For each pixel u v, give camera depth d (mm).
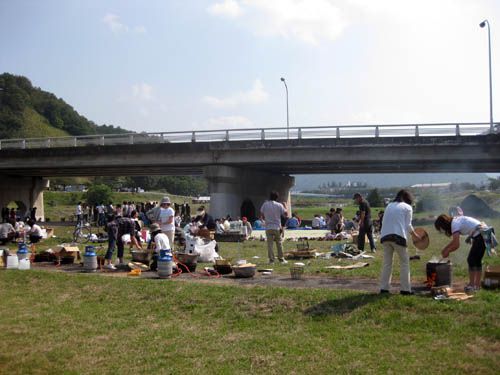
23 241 22219
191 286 11203
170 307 10094
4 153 46031
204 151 39406
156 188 130875
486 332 7594
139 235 20234
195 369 6980
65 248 16359
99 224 35969
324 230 28844
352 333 8031
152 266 14391
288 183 51844
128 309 10227
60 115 164500
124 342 8258
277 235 15133
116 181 135000
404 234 9352
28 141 45719
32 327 9180
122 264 14977
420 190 86125
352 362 6918
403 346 7395
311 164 39562
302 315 9008
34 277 13297
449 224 9953
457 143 33594
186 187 134375
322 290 10023
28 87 160625
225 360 7266
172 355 7570
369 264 14344
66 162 44094
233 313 9453
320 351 7387
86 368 7199
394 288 10453
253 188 44250
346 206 87562
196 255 13953
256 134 37875
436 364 6707
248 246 22016
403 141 34500
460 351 7078
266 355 7355
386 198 83875
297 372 6719
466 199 39062
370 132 35281
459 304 8586
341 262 15102
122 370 7074
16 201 56312
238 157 38562
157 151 40781
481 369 6484
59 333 8812
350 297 9414
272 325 8766
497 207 47344
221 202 39375
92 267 14547
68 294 11617
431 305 8625
